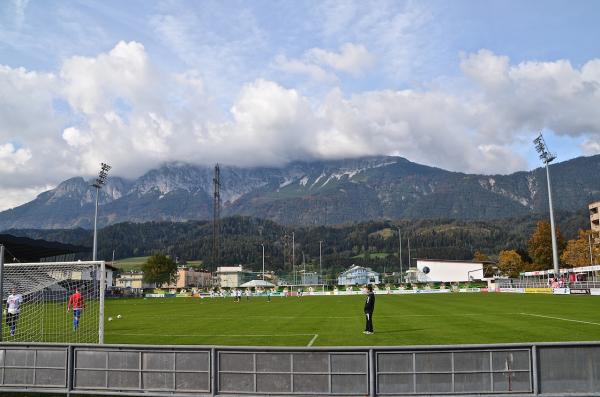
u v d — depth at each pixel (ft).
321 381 32.14
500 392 31.12
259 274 541.75
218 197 448.65
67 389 35.99
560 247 317.01
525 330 74.08
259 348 32.91
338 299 220.64
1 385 37.40
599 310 113.19
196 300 247.09
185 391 33.83
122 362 35.19
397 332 74.02
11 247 211.61
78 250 244.01
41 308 85.46
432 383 31.37
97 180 240.12
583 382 30.99
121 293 293.43
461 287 281.95
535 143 243.81
